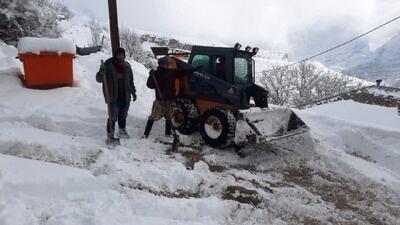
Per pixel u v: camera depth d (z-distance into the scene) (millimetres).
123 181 5008
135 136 7246
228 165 6281
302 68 38594
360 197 5547
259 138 6277
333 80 39469
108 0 9891
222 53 7203
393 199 5527
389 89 21797
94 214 4016
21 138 6012
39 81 8945
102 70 6426
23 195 4246
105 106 8211
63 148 5895
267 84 38719
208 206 4570
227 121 6625
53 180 4594
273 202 4977
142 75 12984
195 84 7578
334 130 8641
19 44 8914
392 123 12898
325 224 4641
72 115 7578
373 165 6988
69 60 9305
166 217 4316
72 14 22047
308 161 6719
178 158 6238
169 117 7125
